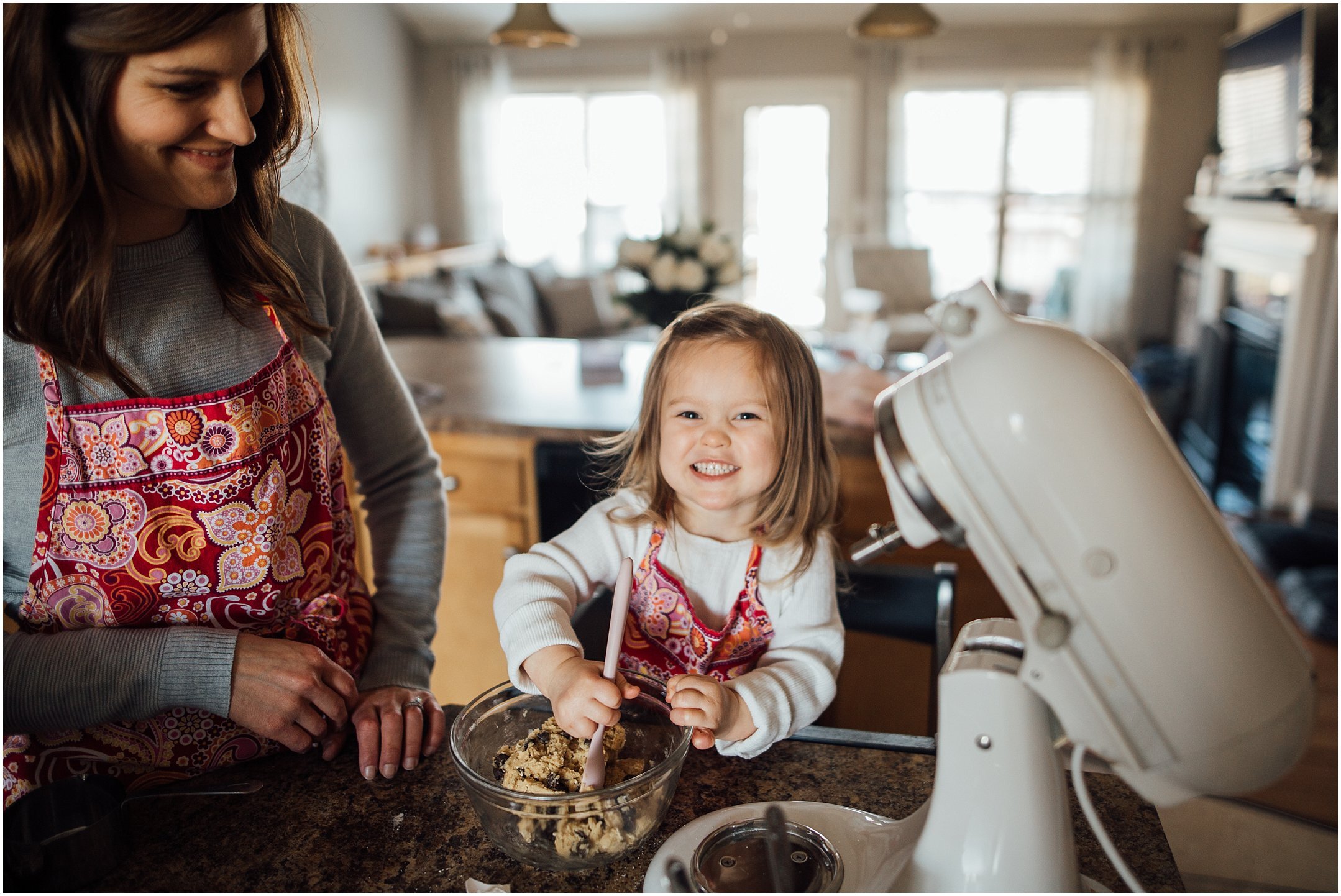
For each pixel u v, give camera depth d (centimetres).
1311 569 345
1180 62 677
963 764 59
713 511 91
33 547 80
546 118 771
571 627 81
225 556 81
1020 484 53
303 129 87
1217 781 53
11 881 62
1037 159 711
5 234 67
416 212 779
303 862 68
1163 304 714
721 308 91
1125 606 52
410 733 82
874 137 718
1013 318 57
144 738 81
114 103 66
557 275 670
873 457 197
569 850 64
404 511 106
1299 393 402
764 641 91
